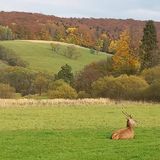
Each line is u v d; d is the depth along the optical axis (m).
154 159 24.25
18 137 33.84
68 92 109.12
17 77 129.75
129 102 83.44
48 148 28.19
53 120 50.41
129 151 26.66
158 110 66.81
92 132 37.22
